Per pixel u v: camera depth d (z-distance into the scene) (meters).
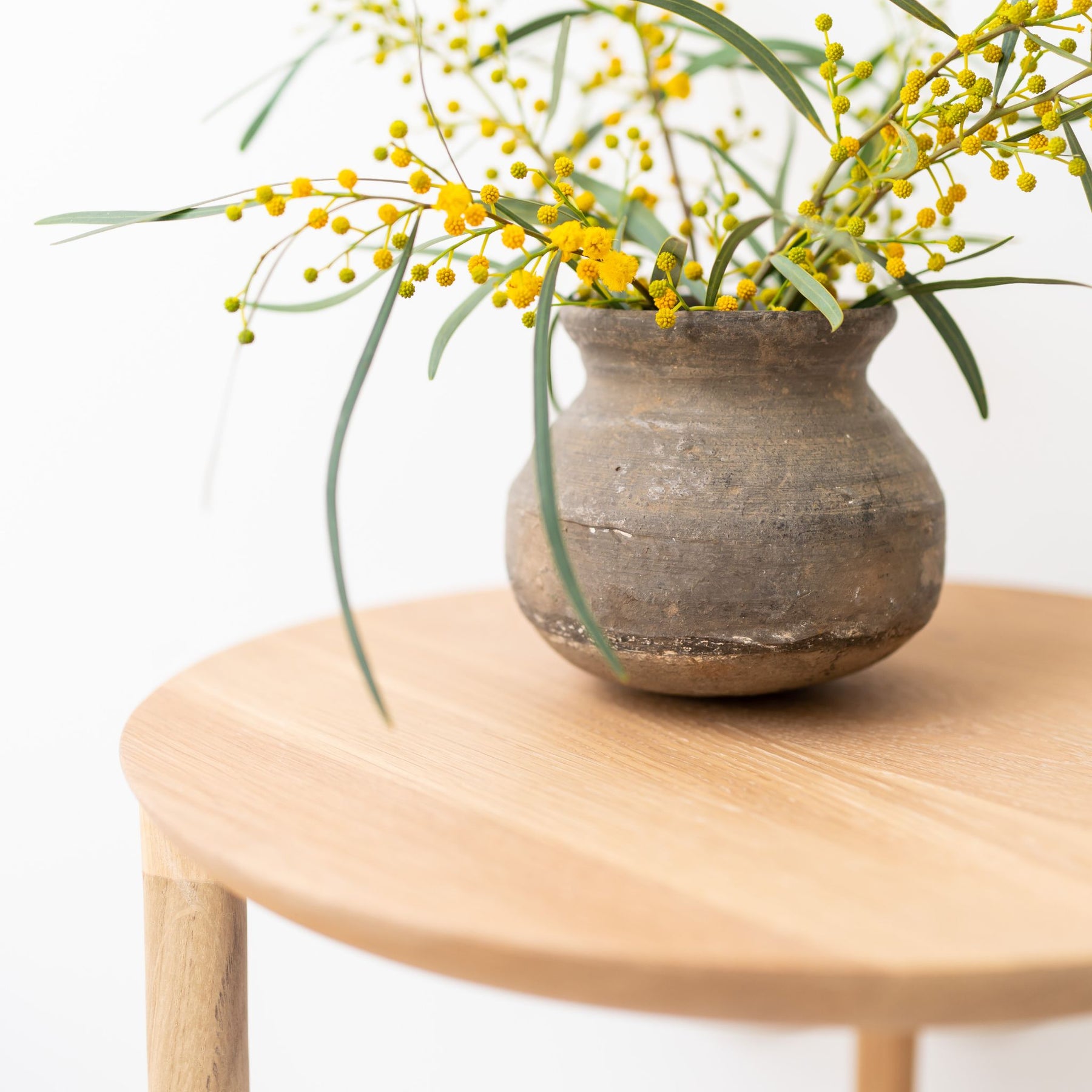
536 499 0.87
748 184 0.94
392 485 1.27
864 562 0.85
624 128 1.17
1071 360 1.16
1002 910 0.74
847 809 0.81
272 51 1.20
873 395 0.89
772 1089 1.20
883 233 0.96
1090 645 1.00
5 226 1.19
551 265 0.80
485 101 1.19
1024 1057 1.17
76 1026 1.28
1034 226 1.15
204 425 1.24
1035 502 1.19
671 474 0.84
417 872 0.76
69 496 1.22
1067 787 0.83
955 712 0.91
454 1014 1.25
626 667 0.87
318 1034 1.28
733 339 0.84
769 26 1.16
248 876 0.76
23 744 1.24
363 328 1.25
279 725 0.89
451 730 0.88
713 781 0.83
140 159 1.20
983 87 0.81
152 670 1.25
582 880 0.76
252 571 1.26
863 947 0.72
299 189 0.80
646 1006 0.72
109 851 1.26
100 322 1.21
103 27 1.18
